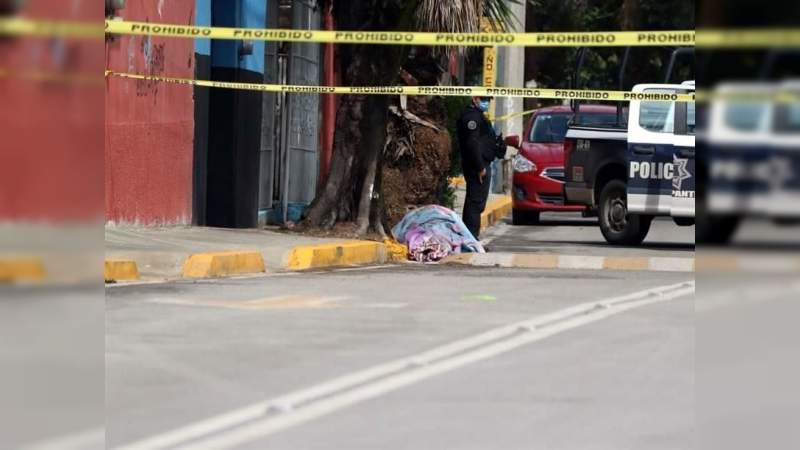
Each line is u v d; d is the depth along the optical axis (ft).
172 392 68.95
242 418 63.77
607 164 173.17
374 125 155.22
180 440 59.62
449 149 179.83
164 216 148.46
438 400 67.46
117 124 136.87
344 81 156.35
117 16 133.59
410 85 177.17
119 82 136.77
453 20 147.02
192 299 102.37
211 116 160.04
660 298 105.60
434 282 117.29
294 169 187.62
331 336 85.71
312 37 111.96
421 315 95.09
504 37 110.32
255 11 166.30
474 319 93.30
